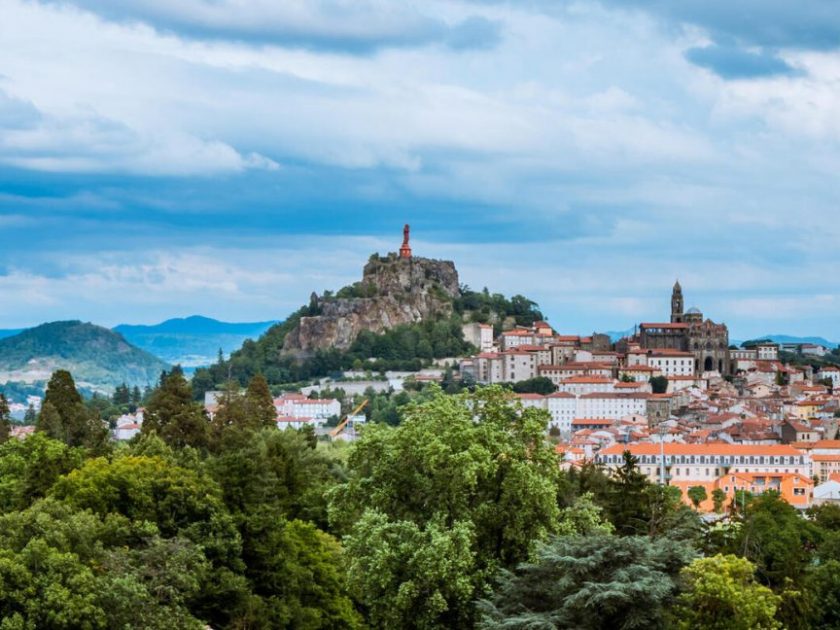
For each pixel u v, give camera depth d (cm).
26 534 12494
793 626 14562
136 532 13812
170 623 12325
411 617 12031
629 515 17712
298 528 17025
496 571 12200
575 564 10331
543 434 13600
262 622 14325
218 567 14538
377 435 13512
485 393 13988
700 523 18050
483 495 13025
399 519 12781
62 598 11425
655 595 9994
